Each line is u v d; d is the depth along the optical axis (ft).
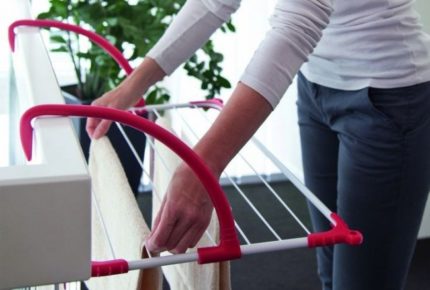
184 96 8.32
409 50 3.66
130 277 2.71
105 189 3.31
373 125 3.76
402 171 3.79
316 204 2.90
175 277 3.66
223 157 2.56
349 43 3.74
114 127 6.24
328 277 4.94
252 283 6.86
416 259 7.27
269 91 2.62
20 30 3.22
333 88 3.97
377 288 4.09
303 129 4.57
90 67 6.48
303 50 2.73
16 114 3.06
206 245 3.02
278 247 2.40
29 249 1.68
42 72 2.52
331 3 2.85
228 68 8.36
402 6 3.63
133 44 6.38
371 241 3.98
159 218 2.40
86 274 1.76
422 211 4.04
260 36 8.31
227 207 2.25
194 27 3.52
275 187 8.97
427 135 3.81
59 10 6.24
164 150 3.62
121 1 6.37
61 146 1.85
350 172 3.95
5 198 1.61
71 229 1.70
